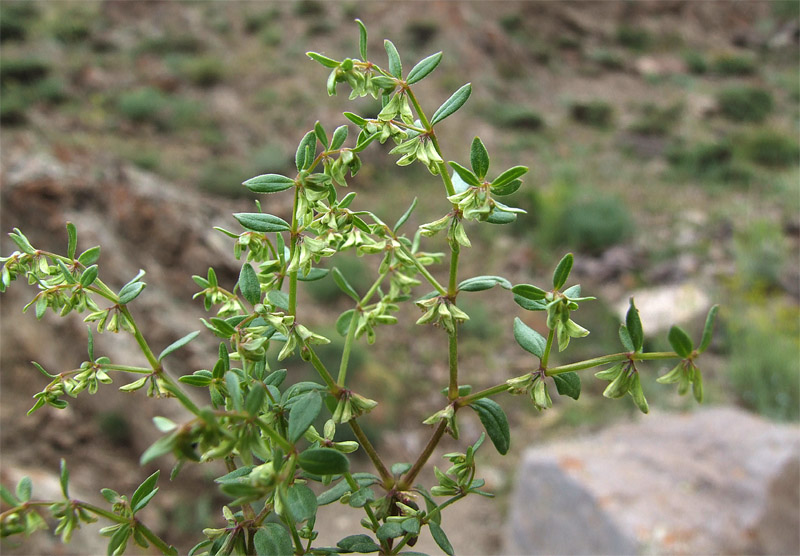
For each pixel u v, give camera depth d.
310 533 0.78
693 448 4.15
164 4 15.80
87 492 4.61
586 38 17.75
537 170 11.56
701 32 19.22
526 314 7.56
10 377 5.06
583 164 12.05
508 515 4.85
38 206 5.57
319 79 13.61
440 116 0.77
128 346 5.18
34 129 10.38
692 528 3.57
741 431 4.18
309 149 0.76
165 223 6.05
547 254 8.80
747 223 9.73
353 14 15.84
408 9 15.78
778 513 3.66
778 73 17.86
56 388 0.75
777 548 3.55
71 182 5.75
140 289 0.77
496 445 0.81
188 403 0.68
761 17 20.34
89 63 13.16
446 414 0.81
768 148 12.57
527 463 4.52
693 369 0.67
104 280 5.41
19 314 5.22
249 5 16.28
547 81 15.69
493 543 4.94
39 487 4.14
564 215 9.25
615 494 3.88
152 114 11.53
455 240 0.78
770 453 3.91
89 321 0.76
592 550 3.81
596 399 6.30
